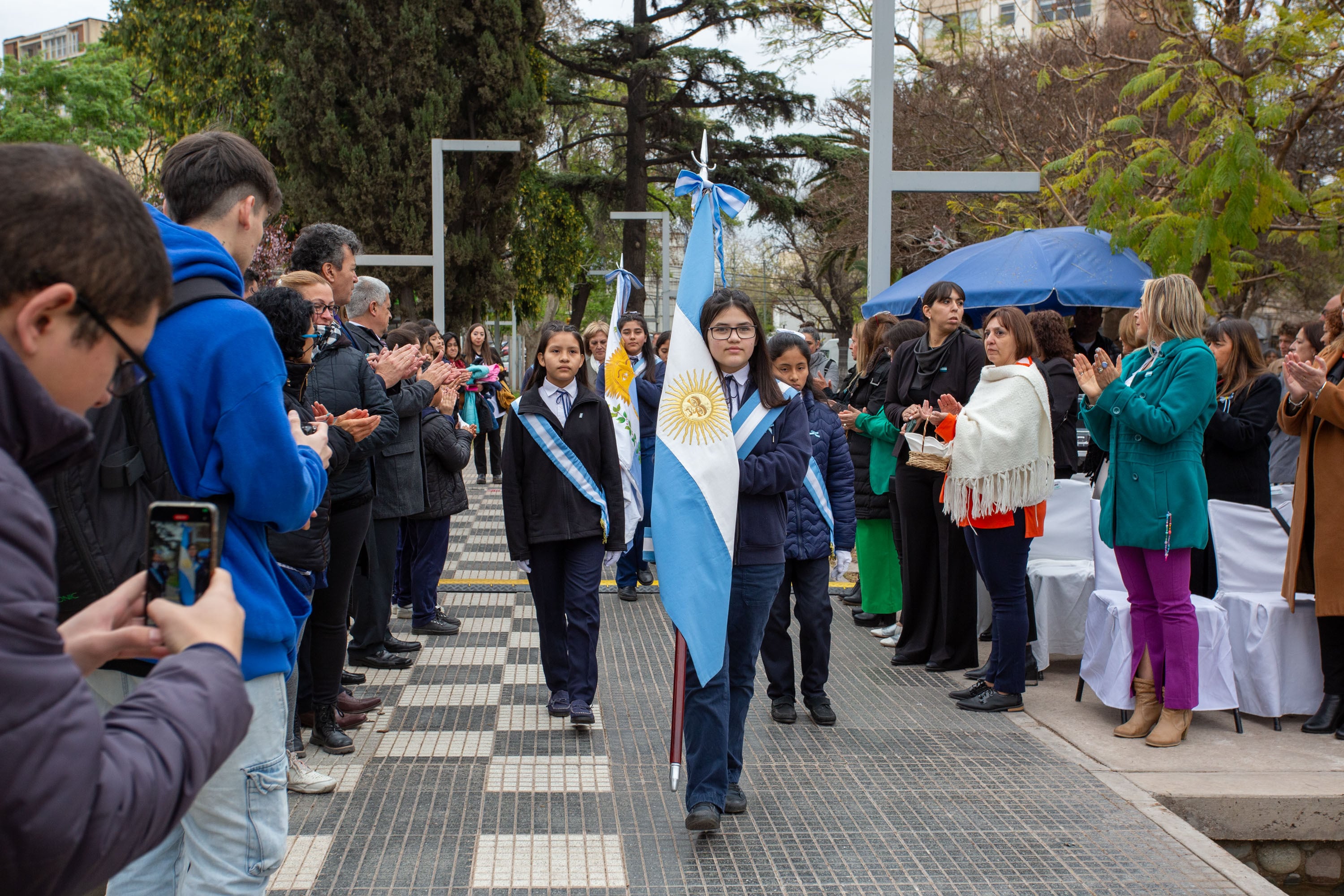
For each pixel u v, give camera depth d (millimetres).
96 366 1256
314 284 4156
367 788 3955
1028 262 7836
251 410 2076
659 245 34750
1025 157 13773
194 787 1200
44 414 1158
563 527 4680
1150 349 4648
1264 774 4145
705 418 3568
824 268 28172
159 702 1195
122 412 1998
